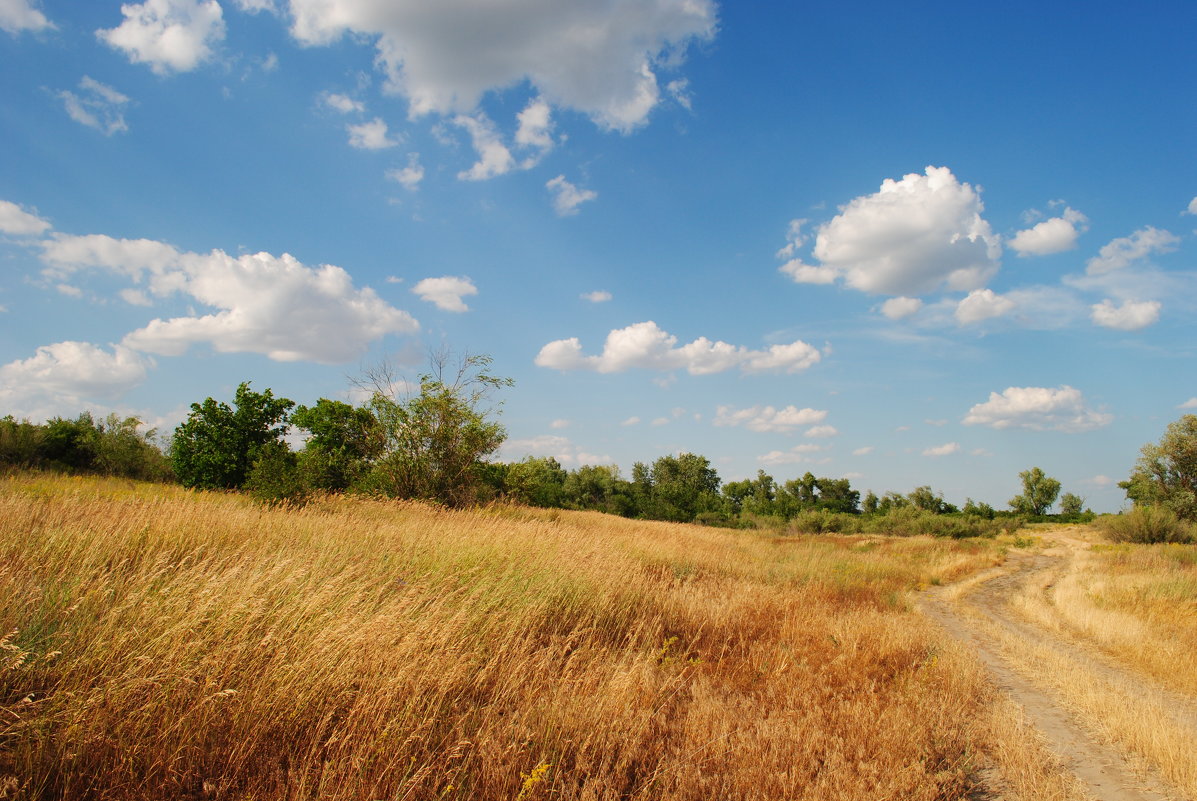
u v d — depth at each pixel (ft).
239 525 29.35
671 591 34.01
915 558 81.56
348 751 12.59
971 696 22.34
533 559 29.94
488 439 69.77
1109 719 21.22
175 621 14.16
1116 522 117.50
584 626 25.08
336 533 30.99
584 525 72.33
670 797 12.92
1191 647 33.12
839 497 272.51
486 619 20.99
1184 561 71.77
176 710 12.00
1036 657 30.73
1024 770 16.58
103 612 14.38
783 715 18.25
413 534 32.12
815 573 52.95
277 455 61.26
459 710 15.55
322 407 76.59
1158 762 17.97
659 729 16.49
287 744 12.64
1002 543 113.09
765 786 13.83
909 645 27.45
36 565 17.79
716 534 94.58
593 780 12.84
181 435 71.56
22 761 10.38
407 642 15.70
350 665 14.35
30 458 76.74
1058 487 258.78
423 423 68.08
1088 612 41.75
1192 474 139.64
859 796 13.46
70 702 11.39
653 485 248.32
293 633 15.30
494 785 12.64
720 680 21.88
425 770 11.87
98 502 31.32
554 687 17.30
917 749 16.61
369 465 70.79
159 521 26.05
